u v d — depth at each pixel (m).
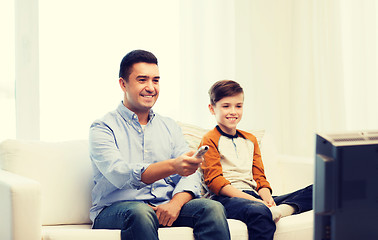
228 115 2.18
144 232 1.52
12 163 1.87
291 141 3.36
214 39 3.00
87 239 1.50
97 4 2.71
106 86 2.73
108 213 1.69
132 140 1.88
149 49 2.83
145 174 1.66
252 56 3.17
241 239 1.72
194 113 2.93
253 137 2.30
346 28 3.58
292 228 1.81
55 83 2.62
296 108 3.34
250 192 2.07
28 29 2.55
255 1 3.17
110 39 2.74
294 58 3.33
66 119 2.65
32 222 1.45
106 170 1.73
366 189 1.00
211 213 1.64
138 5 2.80
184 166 1.59
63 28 2.64
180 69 2.89
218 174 2.05
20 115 2.55
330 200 0.98
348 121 3.60
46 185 1.89
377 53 3.63
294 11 3.34
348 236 0.99
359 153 1.00
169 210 1.70
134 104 1.90
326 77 3.43
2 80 2.54
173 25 2.89
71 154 1.99
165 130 1.99
